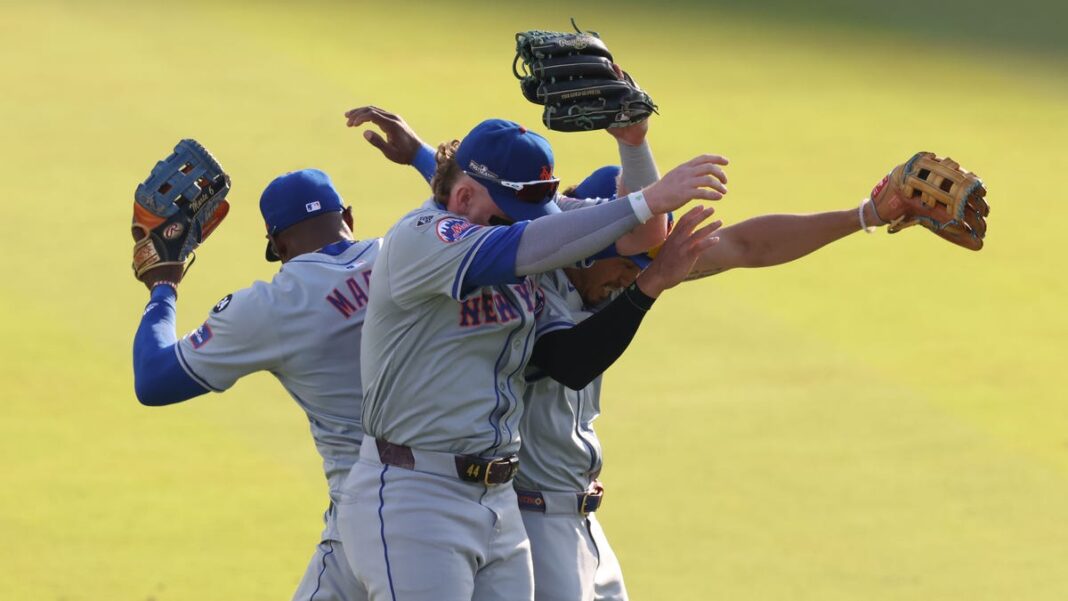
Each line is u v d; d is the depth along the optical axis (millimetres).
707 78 60500
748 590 25875
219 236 42094
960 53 66438
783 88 59812
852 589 26125
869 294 41125
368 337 13867
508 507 14406
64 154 48094
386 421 13914
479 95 55250
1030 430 33188
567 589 15812
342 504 14344
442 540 13805
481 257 12727
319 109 52969
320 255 15391
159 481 29359
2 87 53812
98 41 59281
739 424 33094
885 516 29156
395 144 17422
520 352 14047
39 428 31359
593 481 16391
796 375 35781
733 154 51875
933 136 55312
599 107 13547
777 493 29969
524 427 15570
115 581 25312
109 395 33031
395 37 61906
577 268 15055
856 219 14914
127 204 44344
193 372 14859
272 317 14891
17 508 27922
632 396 34375
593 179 16094
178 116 51719
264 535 27281
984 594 26078
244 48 59281
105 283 38875
